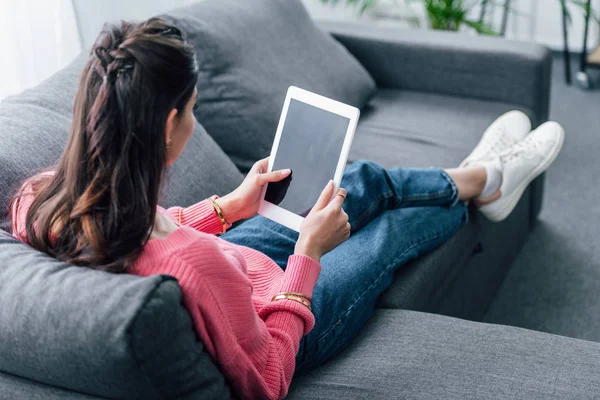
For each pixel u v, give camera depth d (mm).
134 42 887
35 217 986
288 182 1295
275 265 1358
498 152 2000
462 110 2301
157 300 825
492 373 1178
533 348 1231
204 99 1907
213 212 1307
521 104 2340
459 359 1222
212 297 909
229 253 1072
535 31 3861
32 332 867
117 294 835
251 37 2004
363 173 1609
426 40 2391
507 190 1888
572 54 3854
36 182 1063
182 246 910
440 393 1145
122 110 875
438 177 1721
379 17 3867
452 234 1719
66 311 848
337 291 1355
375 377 1207
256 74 1951
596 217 2514
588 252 2332
